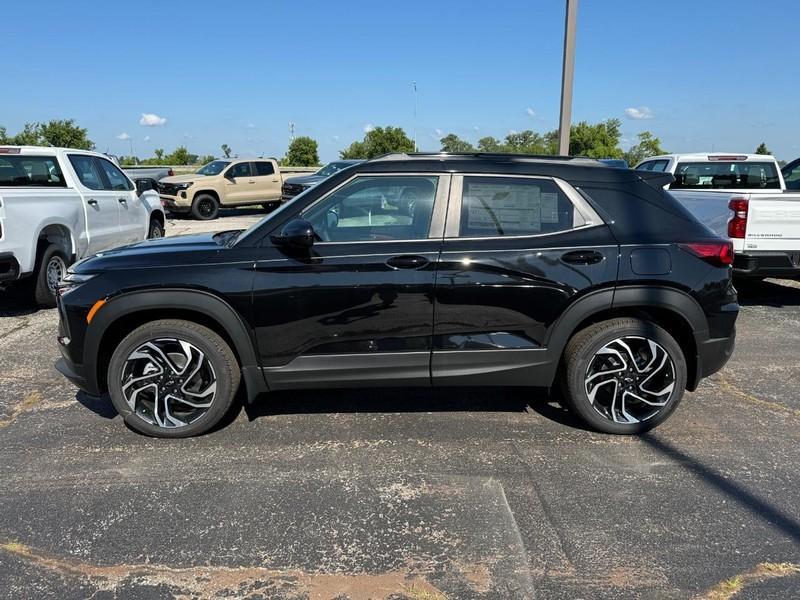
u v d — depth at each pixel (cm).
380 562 271
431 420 416
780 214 643
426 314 365
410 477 342
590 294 366
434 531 292
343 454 368
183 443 382
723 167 979
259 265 362
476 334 370
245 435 393
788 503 314
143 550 279
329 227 371
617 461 359
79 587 255
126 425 407
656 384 391
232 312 361
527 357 374
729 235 655
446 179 374
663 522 298
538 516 304
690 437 390
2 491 327
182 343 371
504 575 262
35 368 522
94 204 828
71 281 375
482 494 324
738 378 498
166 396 380
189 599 249
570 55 1009
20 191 685
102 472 347
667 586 254
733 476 341
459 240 367
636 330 375
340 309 363
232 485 333
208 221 1872
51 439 388
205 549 280
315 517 304
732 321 381
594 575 261
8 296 812
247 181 1975
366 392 465
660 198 383
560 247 366
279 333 366
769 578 258
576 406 387
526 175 374
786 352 566
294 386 379
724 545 280
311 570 266
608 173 381
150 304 361
